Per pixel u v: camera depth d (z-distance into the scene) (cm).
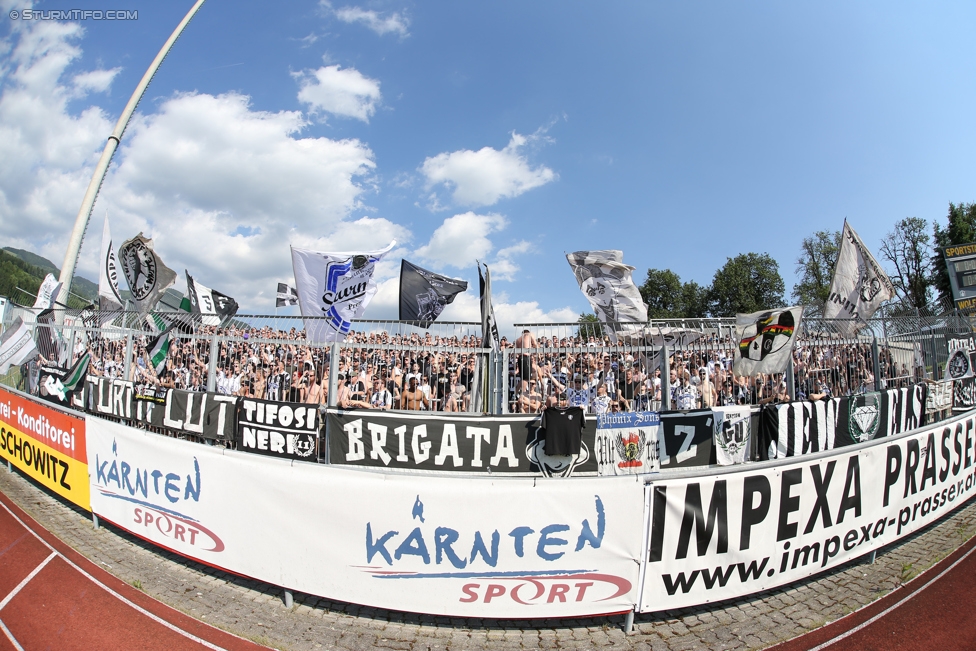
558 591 491
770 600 561
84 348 893
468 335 695
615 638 491
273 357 743
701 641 485
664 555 500
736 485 526
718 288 5059
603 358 634
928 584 590
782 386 717
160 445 623
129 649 469
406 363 671
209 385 682
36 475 891
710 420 591
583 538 490
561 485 489
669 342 650
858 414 703
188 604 542
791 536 556
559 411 543
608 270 769
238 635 490
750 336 612
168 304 1041
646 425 573
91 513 783
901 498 665
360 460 566
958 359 959
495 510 489
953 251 1886
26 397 940
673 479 502
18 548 670
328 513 514
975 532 730
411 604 498
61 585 580
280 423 603
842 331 791
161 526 620
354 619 522
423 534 496
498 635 496
